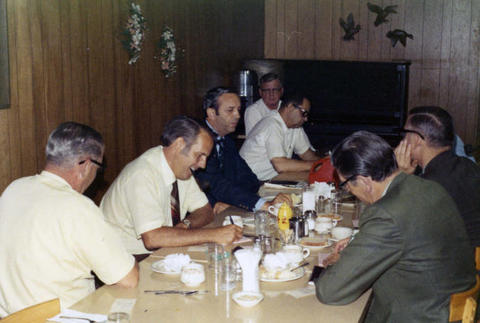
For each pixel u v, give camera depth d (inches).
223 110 131.5
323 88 285.1
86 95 149.7
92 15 151.5
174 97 211.0
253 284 72.7
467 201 96.5
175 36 207.3
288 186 146.3
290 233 94.7
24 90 124.6
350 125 283.0
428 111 99.8
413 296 69.1
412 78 305.1
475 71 299.1
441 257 68.5
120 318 62.4
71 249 72.5
